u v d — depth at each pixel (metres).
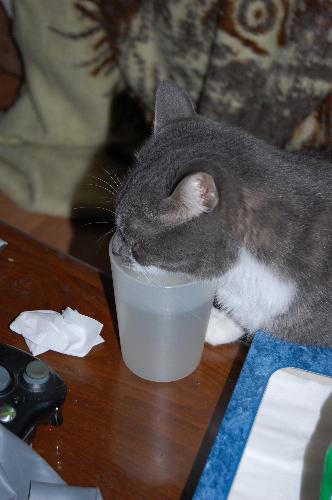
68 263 1.19
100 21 1.98
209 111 1.83
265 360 1.00
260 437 0.89
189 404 0.97
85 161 2.26
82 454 0.89
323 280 1.11
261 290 1.15
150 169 1.05
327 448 0.87
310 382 0.97
